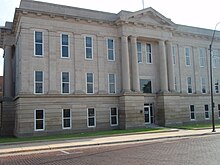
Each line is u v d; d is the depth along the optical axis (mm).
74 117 29172
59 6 29688
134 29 33031
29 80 27484
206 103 40219
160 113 34344
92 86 30906
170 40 36031
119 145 18062
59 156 13883
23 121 26562
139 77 34312
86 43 31078
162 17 34750
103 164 10977
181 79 38188
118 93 32188
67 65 29641
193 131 26750
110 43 32656
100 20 31578
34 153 15648
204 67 41031
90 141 20016
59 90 28891
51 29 28953
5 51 34531
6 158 14039
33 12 27859
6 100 33031
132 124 30969
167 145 16719
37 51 28266
